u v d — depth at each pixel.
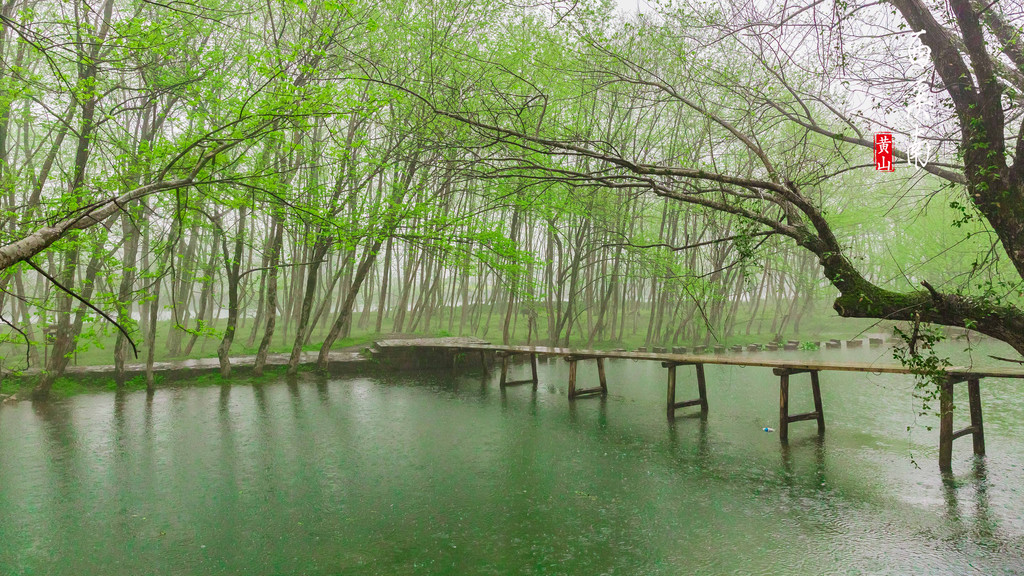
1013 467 7.99
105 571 5.48
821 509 6.74
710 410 12.34
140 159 8.05
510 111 6.45
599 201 17.94
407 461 8.76
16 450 9.27
